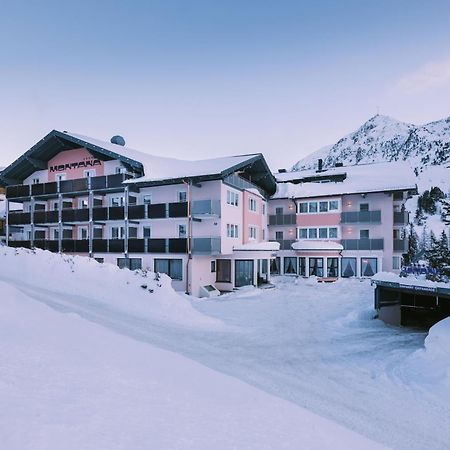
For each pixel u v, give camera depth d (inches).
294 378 349.4
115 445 123.8
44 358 204.2
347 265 1261.1
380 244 1207.6
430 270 701.9
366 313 693.9
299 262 1338.6
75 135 1136.2
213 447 137.5
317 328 581.6
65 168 1215.6
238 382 263.9
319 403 291.0
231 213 1031.6
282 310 722.2
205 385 229.1
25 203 1296.8
